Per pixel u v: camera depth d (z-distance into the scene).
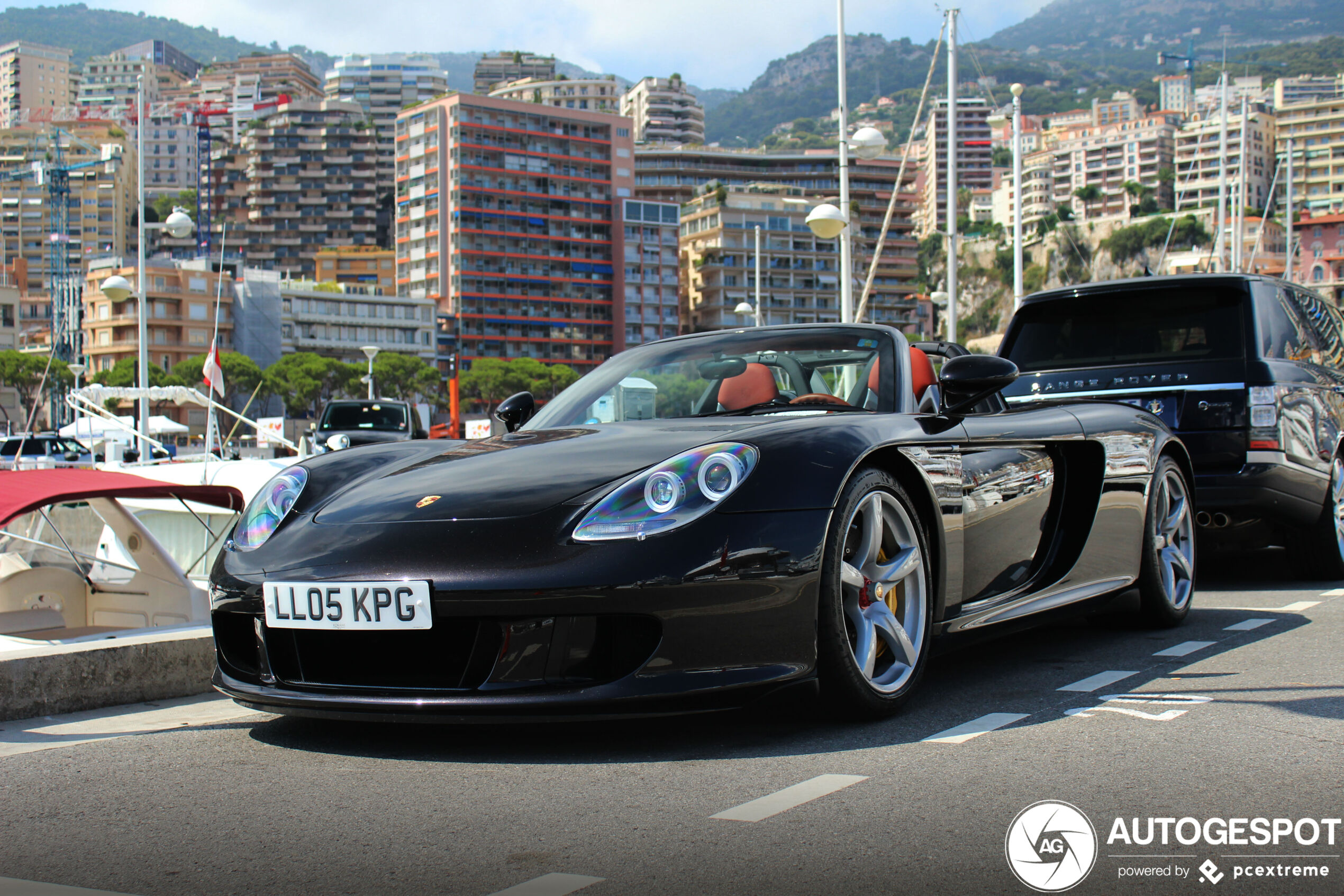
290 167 168.88
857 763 2.46
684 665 2.46
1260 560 6.72
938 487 3.05
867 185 149.00
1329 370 6.12
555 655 2.45
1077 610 3.68
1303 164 160.25
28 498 4.14
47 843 2.09
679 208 141.62
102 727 3.14
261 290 112.31
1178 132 167.12
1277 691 3.12
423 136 129.12
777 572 2.53
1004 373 3.12
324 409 16.73
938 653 3.07
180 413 95.31
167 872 1.91
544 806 2.21
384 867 1.90
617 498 2.57
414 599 2.47
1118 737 2.65
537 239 130.00
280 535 2.81
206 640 3.67
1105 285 5.97
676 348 3.88
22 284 109.00
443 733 2.81
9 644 3.46
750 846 1.95
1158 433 4.23
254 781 2.46
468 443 3.33
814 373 3.54
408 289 131.88
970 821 2.06
